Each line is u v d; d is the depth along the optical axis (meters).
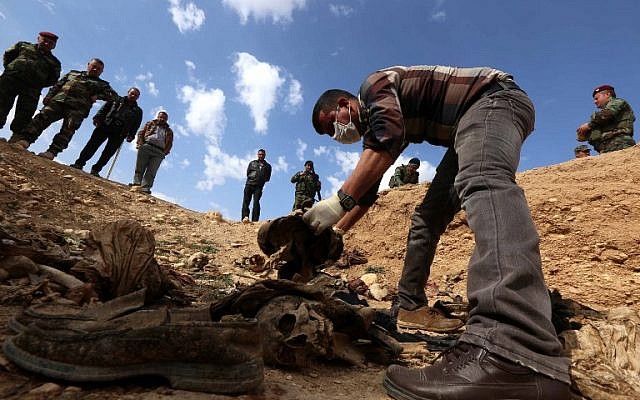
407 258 2.69
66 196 5.56
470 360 1.30
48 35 6.75
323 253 2.17
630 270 4.18
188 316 1.51
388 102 1.72
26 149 6.59
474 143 1.61
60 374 1.08
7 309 1.61
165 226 5.91
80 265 1.87
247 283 3.62
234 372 1.15
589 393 1.46
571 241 4.69
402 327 2.60
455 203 2.54
